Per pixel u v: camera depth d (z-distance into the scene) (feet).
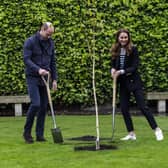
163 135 30.14
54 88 29.30
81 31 41.57
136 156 24.08
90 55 40.81
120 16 41.57
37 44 28.19
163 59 41.96
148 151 25.20
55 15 41.47
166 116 40.40
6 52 41.65
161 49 41.93
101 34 41.57
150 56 41.96
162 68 42.04
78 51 41.73
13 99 42.16
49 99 28.07
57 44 41.63
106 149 25.80
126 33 28.02
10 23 41.47
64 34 41.63
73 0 41.47
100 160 23.31
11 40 41.55
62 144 27.45
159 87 42.47
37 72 27.68
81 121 37.52
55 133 27.73
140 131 32.24
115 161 23.06
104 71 41.98
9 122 37.73
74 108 43.50
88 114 41.88
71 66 41.88
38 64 28.30
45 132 32.37
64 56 41.78
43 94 28.55
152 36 41.68
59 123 36.60
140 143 27.45
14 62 41.75
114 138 29.40
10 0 41.32
